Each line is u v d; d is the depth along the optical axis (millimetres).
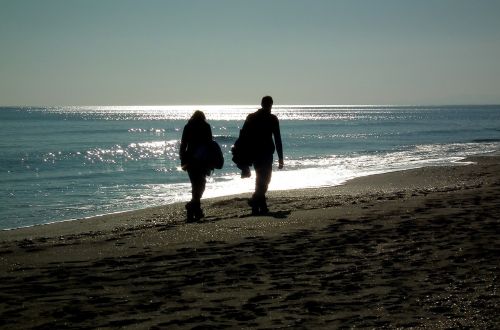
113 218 12867
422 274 5898
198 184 10680
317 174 25781
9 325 4535
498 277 5680
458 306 4758
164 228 9672
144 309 4918
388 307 4801
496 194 12789
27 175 27844
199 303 5062
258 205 10922
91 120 140875
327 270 6188
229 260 6770
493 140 55156
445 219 9203
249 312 4766
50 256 7340
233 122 140375
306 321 4488
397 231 8312
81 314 4797
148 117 185750
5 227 14062
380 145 50688
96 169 31391
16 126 97438
